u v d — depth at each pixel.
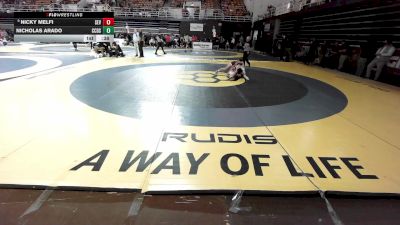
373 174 3.50
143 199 2.82
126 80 9.04
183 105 6.29
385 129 5.32
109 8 32.75
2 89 7.32
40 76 9.36
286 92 8.24
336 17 17.02
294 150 4.09
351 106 7.04
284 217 2.65
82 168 3.31
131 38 30.39
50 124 4.79
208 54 22.06
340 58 14.53
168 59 16.28
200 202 2.81
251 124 5.16
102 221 2.49
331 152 4.10
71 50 21.58
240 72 10.05
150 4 36.25
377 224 2.62
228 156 3.79
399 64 10.75
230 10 35.50
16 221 2.44
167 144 4.10
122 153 3.76
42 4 34.47
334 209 2.80
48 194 2.82
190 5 34.59
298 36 23.23
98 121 5.00
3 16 32.75
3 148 3.79
